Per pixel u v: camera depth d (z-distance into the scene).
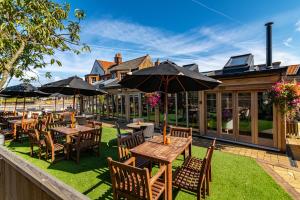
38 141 5.64
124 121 14.91
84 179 4.26
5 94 9.89
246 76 7.40
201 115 9.11
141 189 2.70
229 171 4.73
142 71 3.99
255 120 7.35
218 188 3.85
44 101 24.17
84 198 1.35
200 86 5.15
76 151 5.82
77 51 5.13
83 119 9.91
